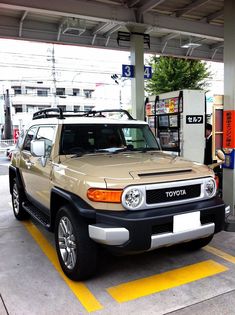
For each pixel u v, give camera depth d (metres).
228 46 5.45
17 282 3.53
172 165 3.64
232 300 3.11
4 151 25.72
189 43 11.20
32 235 5.08
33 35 9.35
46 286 3.43
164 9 8.48
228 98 5.51
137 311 2.96
